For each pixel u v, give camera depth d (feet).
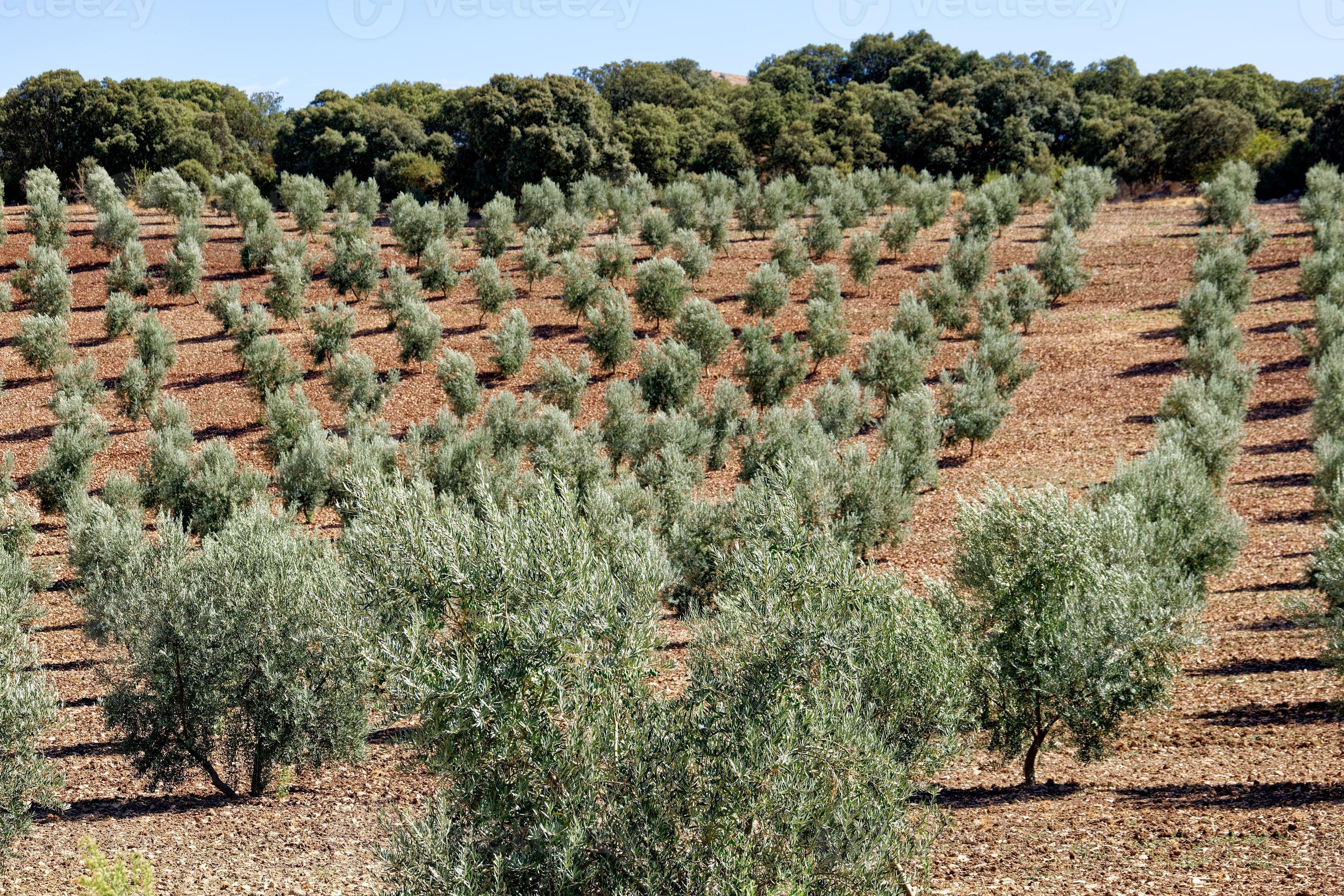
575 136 212.02
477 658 19.31
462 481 69.97
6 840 29.63
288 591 36.78
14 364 106.42
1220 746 35.04
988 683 30.60
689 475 67.97
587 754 18.31
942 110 254.27
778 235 135.44
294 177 160.97
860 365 100.17
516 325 108.37
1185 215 163.84
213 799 38.45
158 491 73.61
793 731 18.65
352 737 37.11
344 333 108.37
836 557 24.08
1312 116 289.74
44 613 58.08
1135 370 99.45
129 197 196.44
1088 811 29.81
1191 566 45.34
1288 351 98.94
